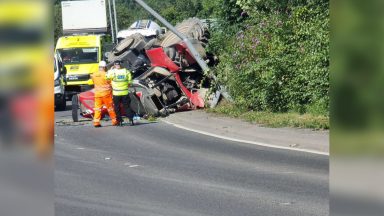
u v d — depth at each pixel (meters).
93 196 13.44
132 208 12.30
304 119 23.53
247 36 28.55
